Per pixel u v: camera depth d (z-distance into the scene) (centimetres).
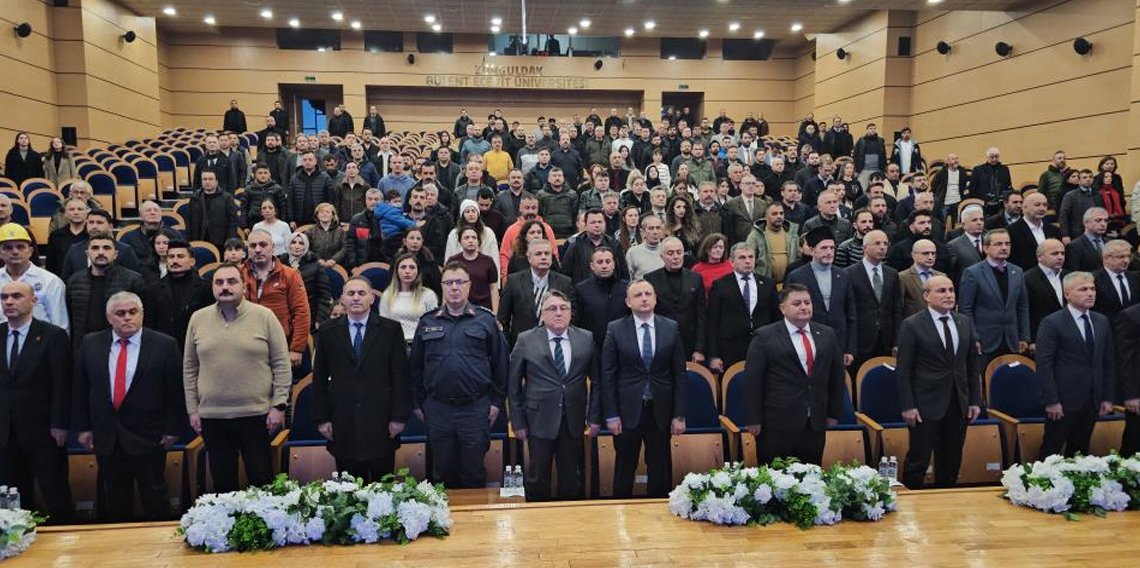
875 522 309
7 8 1198
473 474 396
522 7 1506
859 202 846
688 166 1014
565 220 750
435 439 391
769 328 399
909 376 414
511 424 400
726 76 2045
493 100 2028
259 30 1898
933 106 1485
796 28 1736
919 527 304
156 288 473
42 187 883
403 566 270
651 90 2023
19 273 445
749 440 427
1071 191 805
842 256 591
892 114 1562
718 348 504
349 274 642
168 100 1872
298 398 446
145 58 1574
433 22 1617
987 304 510
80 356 372
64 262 523
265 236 477
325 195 788
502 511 322
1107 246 512
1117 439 465
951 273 590
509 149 1226
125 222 931
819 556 277
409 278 468
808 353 391
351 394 380
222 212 743
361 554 280
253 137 1555
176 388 381
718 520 304
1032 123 1237
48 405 378
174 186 1152
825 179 892
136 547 286
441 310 397
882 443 438
